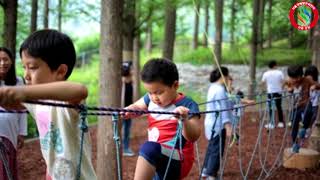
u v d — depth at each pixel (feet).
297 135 23.21
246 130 30.14
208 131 18.28
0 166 10.09
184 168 9.30
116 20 15.64
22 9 39.58
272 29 42.04
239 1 46.78
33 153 23.06
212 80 18.71
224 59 75.25
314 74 23.48
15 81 12.02
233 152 23.76
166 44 37.78
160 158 9.05
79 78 65.98
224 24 53.31
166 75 8.94
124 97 25.39
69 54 6.44
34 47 6.15
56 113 7.10
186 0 34.88
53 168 7.23
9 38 24.80
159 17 38.24
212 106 18.20
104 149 15.88
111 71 15.66
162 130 9.23
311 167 20.08
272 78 31.91
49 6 40.75
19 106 5.56
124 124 24.29
